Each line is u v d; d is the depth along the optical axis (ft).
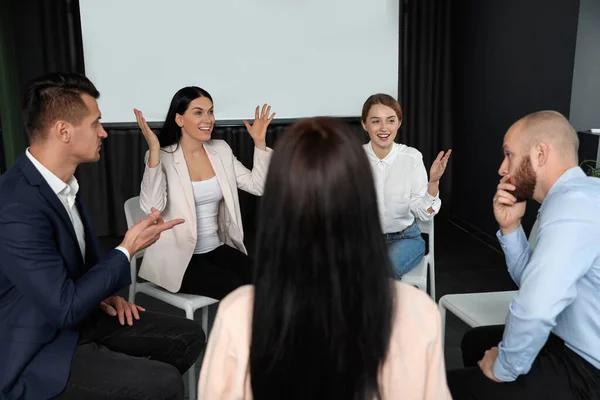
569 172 4.43
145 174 7.10
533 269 4.06
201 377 2.78
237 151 14.82
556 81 10.84
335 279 2.37
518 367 4.20
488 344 5.45
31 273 4.45
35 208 4.58
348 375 2.46
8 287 4.70
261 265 2.46
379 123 8.11
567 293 3.95
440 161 7.66
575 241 4.00
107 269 4.80
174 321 5.86
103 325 5.51
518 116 12.25
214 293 6.97
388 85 14.75
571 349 4.41
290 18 14.08
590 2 10.07
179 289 7.05
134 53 13.87
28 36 13.82
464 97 14.93
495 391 4.49
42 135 4.77
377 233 2.44
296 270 2.39
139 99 14.12
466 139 14.92
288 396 2.51
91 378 4.74
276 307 2.42
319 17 14.17
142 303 10.36
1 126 13.50
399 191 8.26
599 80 10.42
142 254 7.84
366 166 2.41
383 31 14.43
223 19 13.91
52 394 4.64
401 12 14.57
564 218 4.08
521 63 12.01
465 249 13.41
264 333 2.46
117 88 14.02
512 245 5.00
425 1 14.75
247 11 13.93
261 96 14.44
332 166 2.33
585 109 10.52
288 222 2.36
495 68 13.17
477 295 6.57
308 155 2.35
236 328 2.59
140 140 14.47
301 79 14.46
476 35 14.07
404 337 2.54
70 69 14.01
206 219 7.66
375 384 2.49
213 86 14.25
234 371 2.62
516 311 4.08
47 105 4.69
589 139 9.99
